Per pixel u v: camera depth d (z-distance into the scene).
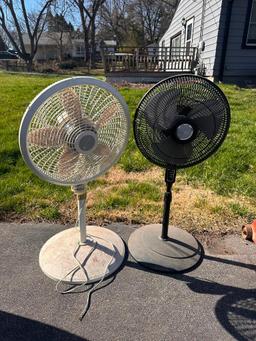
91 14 33.47
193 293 2.25
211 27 10.74
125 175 4.05
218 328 1.98
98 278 2.35
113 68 12.68
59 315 2.06
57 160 2.06
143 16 41.94
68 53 46.25
